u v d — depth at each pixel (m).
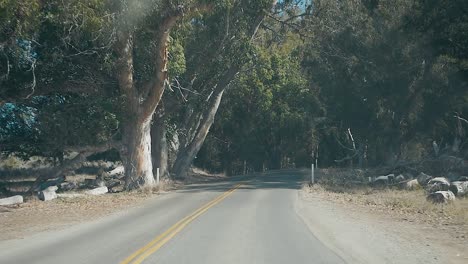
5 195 34.53
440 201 23.03
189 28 32.00
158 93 30.09
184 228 15.67
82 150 33.28
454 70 41.72
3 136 34.34
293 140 72.50
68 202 25.27
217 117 59.78
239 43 36.88
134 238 14.00
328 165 72.75
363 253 11.95
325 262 10.88
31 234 15.49
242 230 15.20
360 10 41.44
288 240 13.48
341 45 44.66
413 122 48.53
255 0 36.41
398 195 27.39
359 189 31.30
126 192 30.09
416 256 11.75
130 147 31.58
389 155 50.78
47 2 22.48
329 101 53.62
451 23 29.56
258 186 33.34
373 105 49.53
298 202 23.69
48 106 31.56
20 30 21.66
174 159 46.81
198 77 39.19
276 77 55.91
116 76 29.64
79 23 24.25
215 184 36.50
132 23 25.86
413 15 32.03
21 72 27.97
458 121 45.59
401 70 44.88
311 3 40.44
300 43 52.66
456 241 13.85
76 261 11.07
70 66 29.34
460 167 36.56
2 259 11.51
